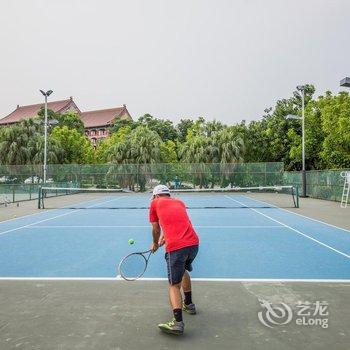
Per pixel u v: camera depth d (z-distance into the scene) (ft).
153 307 15.78
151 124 204.54
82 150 164.66
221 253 27.09
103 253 27.37
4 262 24.50
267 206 69.82
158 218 14.88
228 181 119.96
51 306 15.94
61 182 115.75
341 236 34.96
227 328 13.60
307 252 27.43
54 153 139.64
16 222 46.37
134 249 28.89
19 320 14.39
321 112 113.09
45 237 34.81
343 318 14.46
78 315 14.89
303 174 96.32
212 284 19.07
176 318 13.00
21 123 144.25
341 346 12.13
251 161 146.30
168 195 15.44
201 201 84.89
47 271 22.06
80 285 19.10
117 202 84.33
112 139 177.17
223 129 135.13
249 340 12.59
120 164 122.31
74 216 53.36
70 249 28.94
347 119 92.27
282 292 17.70
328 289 18.16
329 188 85.10
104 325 13.89
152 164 120.98
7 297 17.20
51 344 12.34
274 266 22.99
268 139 145.48
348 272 21.47
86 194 118.01
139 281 19.79
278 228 40.42
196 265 23.27
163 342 12.46
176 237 13.84
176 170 120.78
